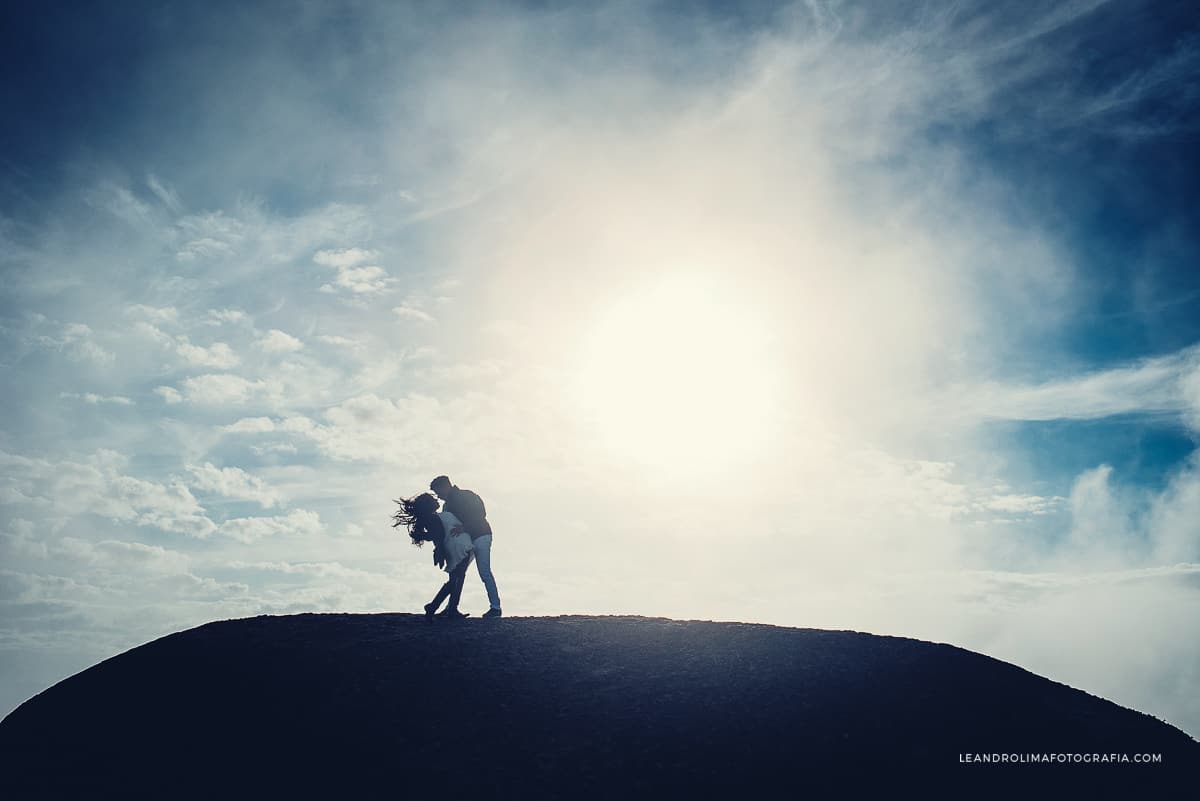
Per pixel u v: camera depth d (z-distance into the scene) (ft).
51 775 35.94
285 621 48.24
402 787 33.32
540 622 48.24
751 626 47.70
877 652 42.98
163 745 36.73
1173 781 35.01
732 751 34.73
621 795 32.63
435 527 48.83
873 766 34.17
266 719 37.58
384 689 39.09
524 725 36.42
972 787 33.47
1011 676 41.78
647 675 40.22
